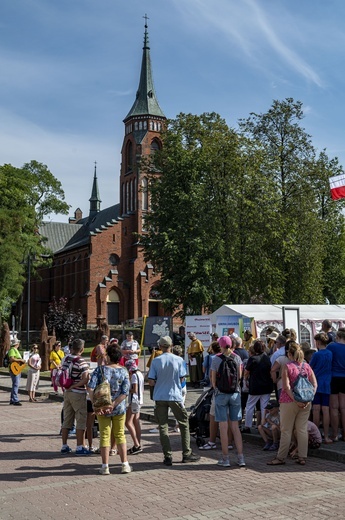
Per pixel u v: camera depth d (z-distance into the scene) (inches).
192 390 860.0
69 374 437.4
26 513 289.6
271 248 1571.1
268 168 1625.2
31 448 463.8
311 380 397.7
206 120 1652.3
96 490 332.2
